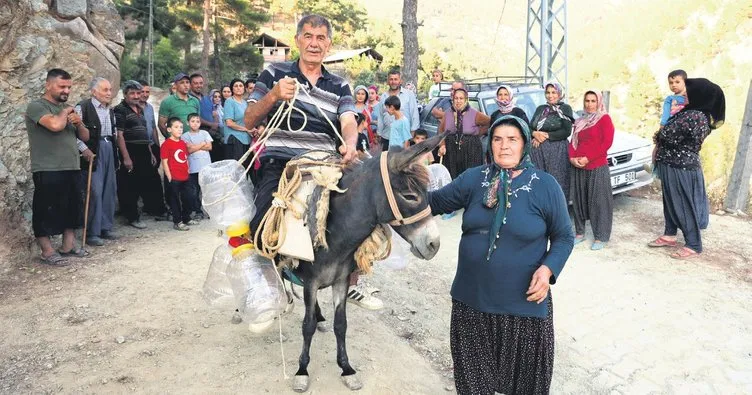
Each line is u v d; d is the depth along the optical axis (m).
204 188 3.57
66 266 5.95
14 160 6.35
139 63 36.25
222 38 40.81
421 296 5.73
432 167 4.11
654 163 7.07
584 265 6.62
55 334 4.45
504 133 3.13
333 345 4.46
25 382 3.77
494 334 3.24
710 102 6.53
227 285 3.69
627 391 4.14
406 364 4.30
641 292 5.85
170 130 7.47
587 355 4.64
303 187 3.31
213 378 3.90
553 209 3.13
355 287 4.78
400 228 3.05
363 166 3.20
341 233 3.22
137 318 4.78
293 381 3.84
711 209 9.01
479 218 3.24
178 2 39.09
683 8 62.34
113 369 3.97
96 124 6.48
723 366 4.47
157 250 6.64
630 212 8.84
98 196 6.70
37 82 6.87
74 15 7.87
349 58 48.97
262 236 3.34
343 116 3.70
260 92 3.63
